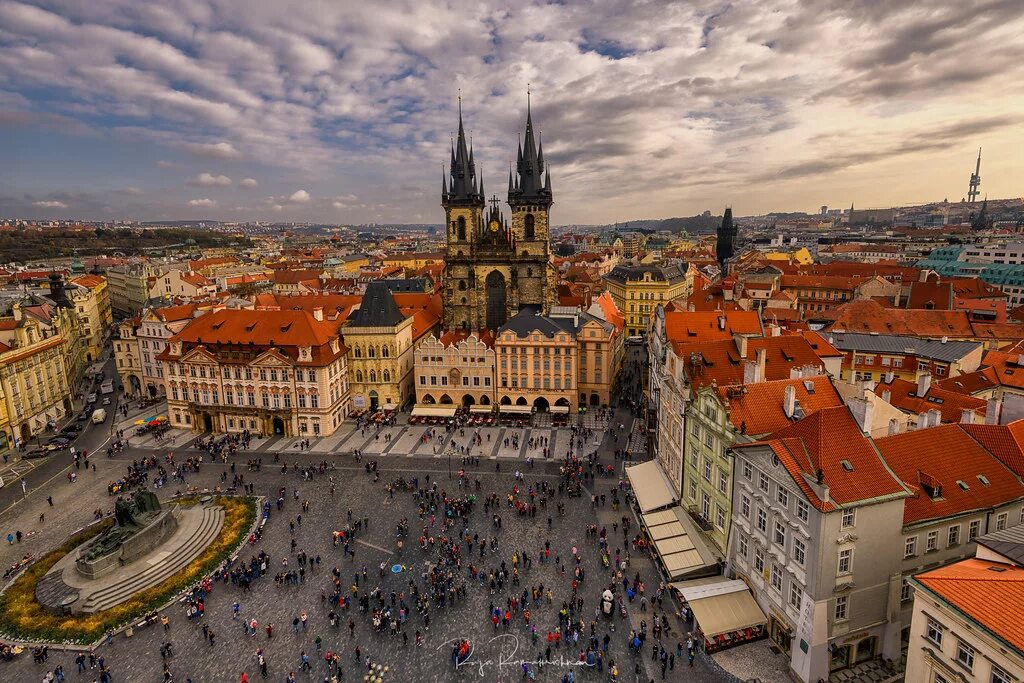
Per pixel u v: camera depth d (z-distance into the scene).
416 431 127.25
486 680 58.75
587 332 135.75
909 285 190.12
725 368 87.19
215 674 59.91
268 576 76.56
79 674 60.34
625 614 67.44
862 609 55.28
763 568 61.75
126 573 76.12
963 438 62.41
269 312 132.38
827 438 56.59
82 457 115.06
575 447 115.88
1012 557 42.03
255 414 125.88
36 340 133.62
